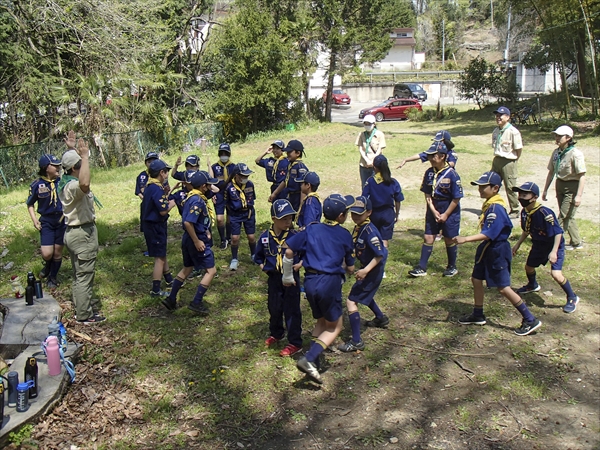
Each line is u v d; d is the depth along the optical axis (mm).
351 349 5520
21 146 17359
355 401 4734
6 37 18594
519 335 5754
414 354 5473
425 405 4656
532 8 28344
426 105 45938
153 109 23234
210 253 6297
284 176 8117
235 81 27891
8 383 4344
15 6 18828
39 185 7121
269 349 5598
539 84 47250
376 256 5262
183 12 28109
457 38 74125
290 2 31250
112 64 20688
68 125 19891
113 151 20828
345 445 4184
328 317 4840
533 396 4730
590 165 15656
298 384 4988
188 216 6023
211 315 6438
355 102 51938
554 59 30234
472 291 6938
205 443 4227
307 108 33062
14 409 4348
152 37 23125
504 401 4680
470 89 36750
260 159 8547
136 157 22016
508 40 51469
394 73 56062
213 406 4680
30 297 6430
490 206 5586
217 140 27062
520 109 28828
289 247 4926
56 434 4293
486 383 4934
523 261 7828
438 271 7676
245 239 9570
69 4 19312
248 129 29406
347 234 4961
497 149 9875
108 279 7695
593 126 24172
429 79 55625
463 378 5031
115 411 4621
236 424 4449
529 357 5352
